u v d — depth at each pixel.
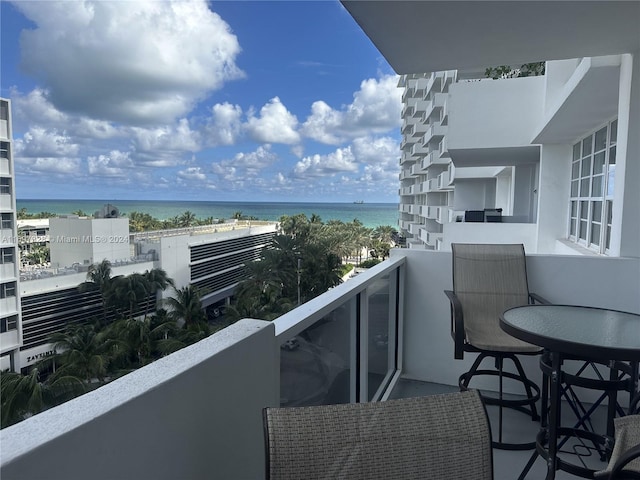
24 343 20.64
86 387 13.45
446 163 24.14
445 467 0.97
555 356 1.74
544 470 2.06
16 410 11.70
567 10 2.29
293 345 1.49
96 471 0.69
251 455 1.17
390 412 0.99
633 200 2.83
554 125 4.94
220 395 1.02
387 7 2.27
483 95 7.03
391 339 3.06
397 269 3.13
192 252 31.91
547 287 2.86
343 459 0.93
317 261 29.36
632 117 2.82
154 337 19.00
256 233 41.53
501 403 2.26
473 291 2.77
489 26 2.51
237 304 25.17
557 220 6.39
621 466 1.19
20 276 21.09
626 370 1.93
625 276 2.75
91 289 24.00
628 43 2.72
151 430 0.81
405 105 38.66
